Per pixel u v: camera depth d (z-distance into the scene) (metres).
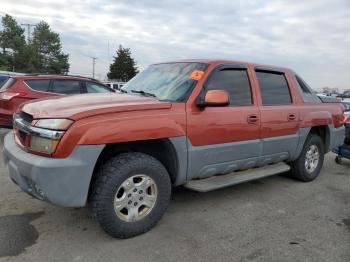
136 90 4.41
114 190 3.30
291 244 3.51
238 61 4.63
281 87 5.19
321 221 4.12
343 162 7.45
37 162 3.05
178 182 3.89
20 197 4.50
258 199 4.81
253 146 4.54
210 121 3.99
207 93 3.80
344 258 3.28
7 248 3.24
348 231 3.87
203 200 4.67
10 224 3.72
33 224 3.75
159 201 3.64
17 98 8.00
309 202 4.78
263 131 4.66
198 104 3.87
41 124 3.18
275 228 3.88
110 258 3.13
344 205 4.72
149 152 3.81
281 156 5.09
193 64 4.36
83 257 3.13
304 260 3.22
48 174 3.02
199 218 4.07
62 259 3.09
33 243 3.35
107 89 9.47
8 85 8.16
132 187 3.44
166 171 3.66
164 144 3.70
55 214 4.01
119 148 3.58
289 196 5.00
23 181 3.27
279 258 3.24
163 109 3.64
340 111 6.33
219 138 4.11
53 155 3.08
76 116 3.12
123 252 3.23
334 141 6.17
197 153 3.90
